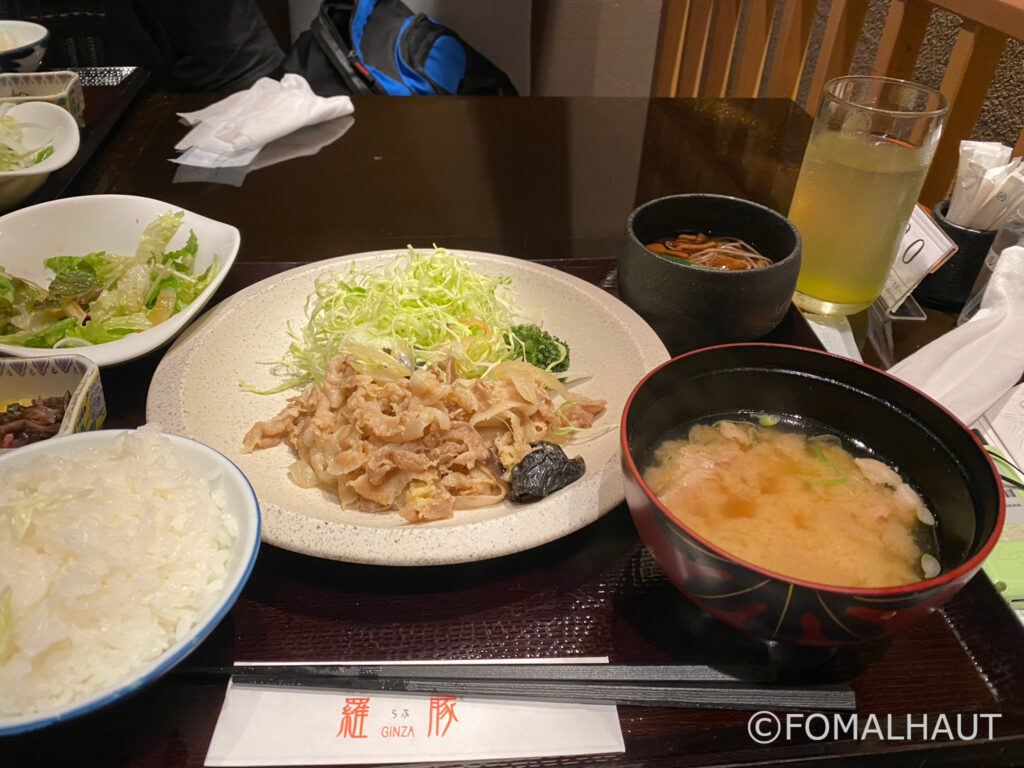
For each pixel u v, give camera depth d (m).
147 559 0.28
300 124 0.74
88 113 0.73
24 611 0.26
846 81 0.47
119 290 0.48
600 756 0.27
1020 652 0.30
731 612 0.26
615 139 0.78
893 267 0.50
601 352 0.44
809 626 0.25
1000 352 0.42
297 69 0.94
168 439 0.32
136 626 0.27
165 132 0.73
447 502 0.34
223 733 0.27
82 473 0.31
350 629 0.31
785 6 0.87
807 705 0.28
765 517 0.29
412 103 0.82
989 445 0.40
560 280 0.48
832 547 0.28
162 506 0.30
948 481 0.29
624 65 1.21
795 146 0.78
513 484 0.35
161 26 0.88
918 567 0.28
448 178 0.69
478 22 1.17
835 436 0.33
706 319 0.42
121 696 0.24
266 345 0.45
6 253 0.48
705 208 0.48
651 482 0.31
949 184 0.68
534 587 0.33
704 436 0.33
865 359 0.47
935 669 0.30
